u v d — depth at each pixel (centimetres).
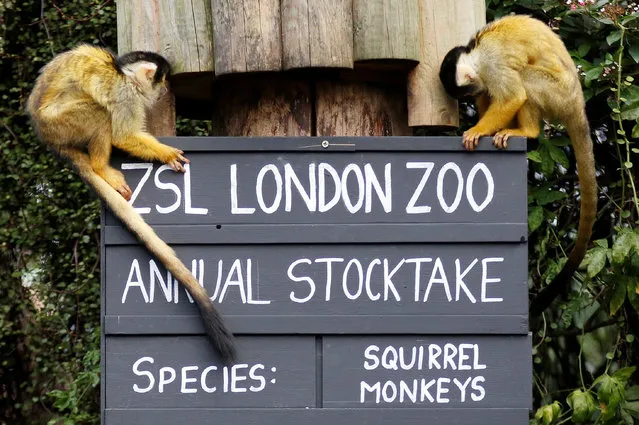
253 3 352
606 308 521
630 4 551
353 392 330
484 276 336
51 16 781
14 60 822
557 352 616
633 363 575
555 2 539
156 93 384
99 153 376
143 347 333
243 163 338
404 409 330
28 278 820
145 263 336
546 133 549
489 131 421
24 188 803
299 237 335
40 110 394
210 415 329
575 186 570
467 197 338
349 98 373
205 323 326
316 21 347
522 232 336
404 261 335
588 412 492
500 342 334
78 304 765
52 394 683
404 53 357
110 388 331
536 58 430
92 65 387
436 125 374
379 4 354
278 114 372
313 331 331
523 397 331
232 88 378
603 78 525
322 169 338
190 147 339
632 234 487
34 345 792
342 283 334
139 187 340
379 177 338
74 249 773
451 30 388
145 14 383
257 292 333
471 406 331
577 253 465
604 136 566
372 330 332
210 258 334
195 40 365
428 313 334
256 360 331
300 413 329
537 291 567
